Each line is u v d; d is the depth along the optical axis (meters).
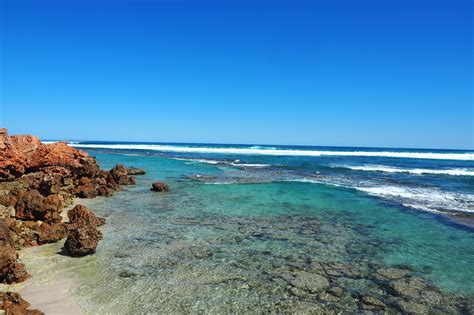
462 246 13.34
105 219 15.66
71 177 22.53
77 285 9.02
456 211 19.41
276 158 68.00
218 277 9.89
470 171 44.12
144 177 31.66
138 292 8.77
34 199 13.44
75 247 10.88
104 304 8.10
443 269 11.02
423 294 9.30
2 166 18.38
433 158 77.44
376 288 9.57
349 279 10.09
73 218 14.08
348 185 29.08
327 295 9.06
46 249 11.49
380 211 19.27
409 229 15.66
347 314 8.16
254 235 14.06
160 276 9.78
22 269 9.18
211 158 62.12
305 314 8.09
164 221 15.76
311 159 66.75
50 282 9.11
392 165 53.53
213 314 7.90
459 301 8.95
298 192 25.08
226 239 13.40
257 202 21.03
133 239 12.95
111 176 25.88
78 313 7.66
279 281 9.78
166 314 7.80
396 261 11.63
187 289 9.07
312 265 11.06
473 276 10.53
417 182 32.00
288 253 12.09
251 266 10.79
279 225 15.78
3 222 9.71
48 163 21.28
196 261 11.02
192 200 21.00
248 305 8.38
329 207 20.12
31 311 7.23
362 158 73.50
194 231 14.33
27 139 20.86
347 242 13.56
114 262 10.64
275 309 8.25
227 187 26.52
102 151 83.50
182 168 41.28
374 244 13.40
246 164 49.38
